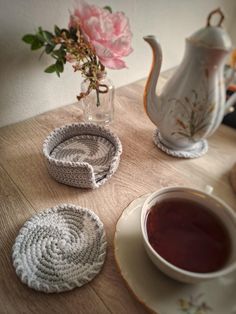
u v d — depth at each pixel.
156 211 0.21
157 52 0.27
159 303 0.18
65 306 0.19
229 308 0.18
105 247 0.22
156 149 0.34
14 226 0.24
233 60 0.26
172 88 0.28
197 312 0.18
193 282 0.17
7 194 0.27
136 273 0.20
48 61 0.37
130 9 0.41
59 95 0.42
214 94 0.26
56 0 0.33
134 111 0.41
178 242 0.19
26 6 0.31
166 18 0.48
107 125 0.38
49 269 0.20
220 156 0.33
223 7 0.60
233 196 0.28
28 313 0.18
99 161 0.31
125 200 0.27
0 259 0.21
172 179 0.30
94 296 0.19
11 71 0.34
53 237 0.23
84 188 0.28
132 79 0.52
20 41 0.33
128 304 0.19
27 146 0.34
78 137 0.34
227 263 0.18
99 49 0.27
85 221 0.24
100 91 0.36
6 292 0.19
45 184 0.28
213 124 0.28
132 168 0.31
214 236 0.20
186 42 0.25
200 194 0.21
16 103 0.37
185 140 0.30
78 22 0.27
